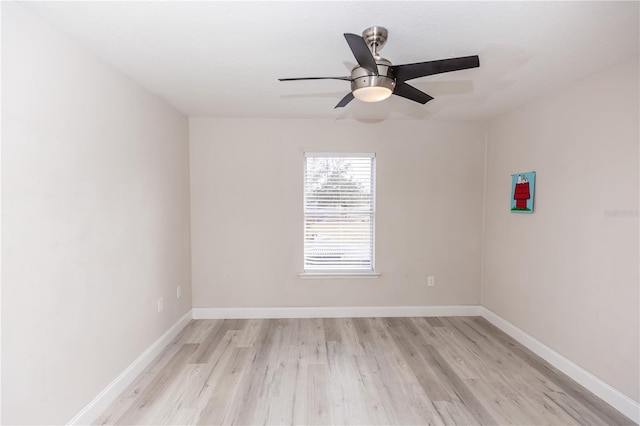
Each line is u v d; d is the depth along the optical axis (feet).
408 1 4.58
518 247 9.73
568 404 6.67
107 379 6.62
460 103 9.43
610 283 6.68
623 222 6.40
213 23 5.22
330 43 5.91
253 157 11.37
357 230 11.79
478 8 4.78
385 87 5.39
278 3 4.64
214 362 8.41
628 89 6.32
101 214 6.43
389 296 11.80
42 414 5.04
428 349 9.16
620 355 6.45
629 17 4.98
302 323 11.13
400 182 11.62
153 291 8.62
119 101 7.06
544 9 4.79
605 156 6.79
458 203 11.74
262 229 11.50
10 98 4.50
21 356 4.69
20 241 4.66
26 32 4.74
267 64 6.85
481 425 6.05
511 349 9.17
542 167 8.68
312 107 10.00
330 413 6.40
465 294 11.88
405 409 6.52
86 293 6.00
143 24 5.22
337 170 11.66
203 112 10.55
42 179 5.02
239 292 11.57
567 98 7.82
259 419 6.22
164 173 9.30
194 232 11.37
